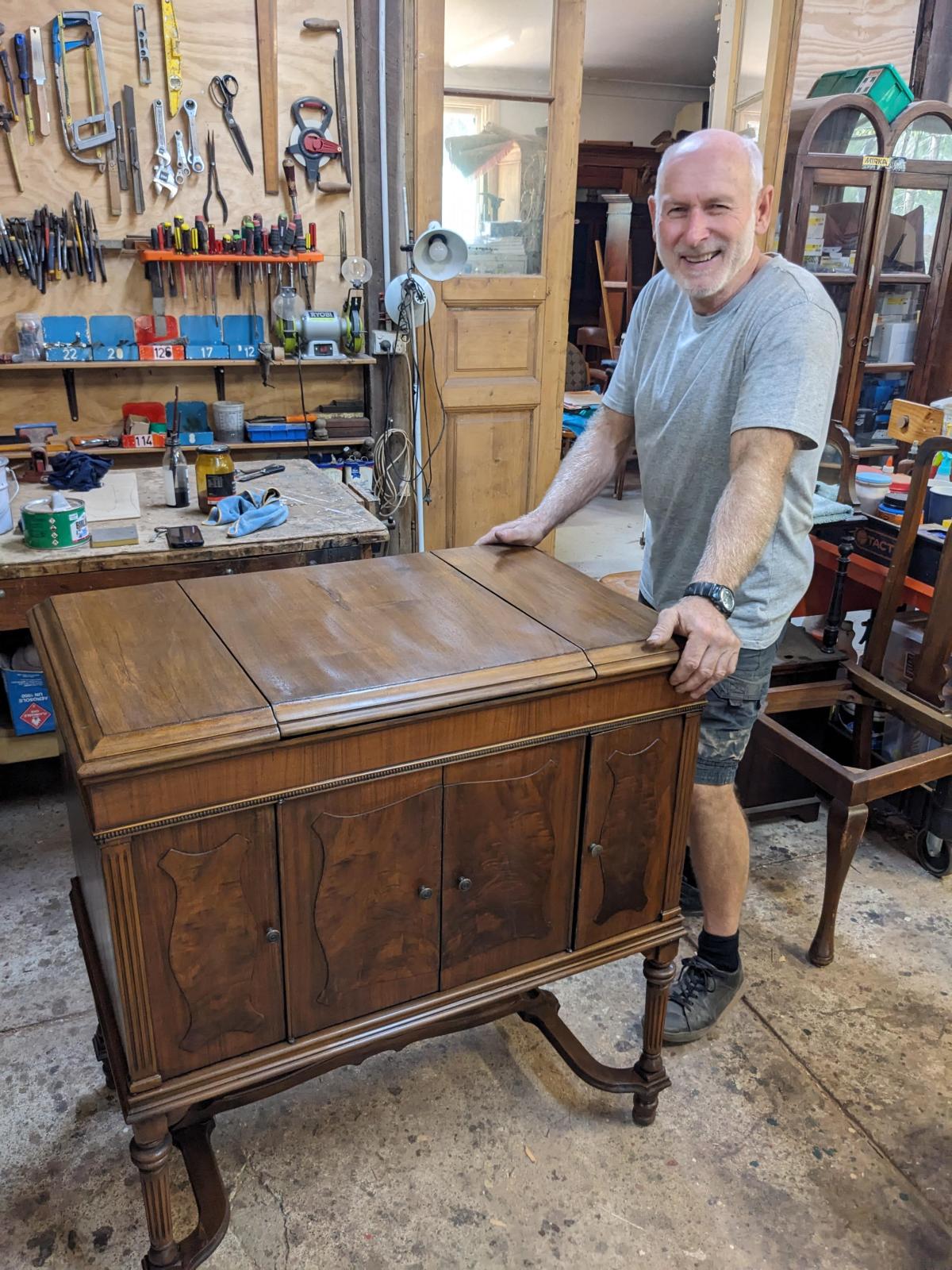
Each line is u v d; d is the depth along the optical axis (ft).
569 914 4.45
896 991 6.23
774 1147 5.07
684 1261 4.44
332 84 10.63
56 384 10.61
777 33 11.72
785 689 7.22
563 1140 5.09
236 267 10.80
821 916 6.36
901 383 13.85
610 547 15.84
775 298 4.66
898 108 12.30
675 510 5.32
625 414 5.79
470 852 4.02
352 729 3.51
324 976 3.86
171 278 10.59
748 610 5.07
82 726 3.32
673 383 5.12
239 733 3.32
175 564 6.51
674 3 18.65
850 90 12.37
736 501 4.39
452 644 4.10
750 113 12.51
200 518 7.23
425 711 3.63
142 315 10.66
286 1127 5.13
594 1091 5.43
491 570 5.17
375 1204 4.70
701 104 24.70
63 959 6.36
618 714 4.14
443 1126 5.16
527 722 3.92
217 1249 4.44
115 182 10.14
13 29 9.42
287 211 10.89
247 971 3.66
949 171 12.68
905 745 8.01
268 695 3.54
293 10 10.22
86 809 3.18
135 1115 3.56
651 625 4.39
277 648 4.02
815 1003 6.10
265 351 10.68
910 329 13.56
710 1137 5.13
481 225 11.53
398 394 11.87
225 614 4.42
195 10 9.88
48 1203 4.69
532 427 12.54
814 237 12.66
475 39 10.74
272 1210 4.66
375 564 5.23
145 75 9.93
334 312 11.27
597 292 25.54
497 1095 5.38
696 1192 4.80
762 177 4.73
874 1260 4.48
